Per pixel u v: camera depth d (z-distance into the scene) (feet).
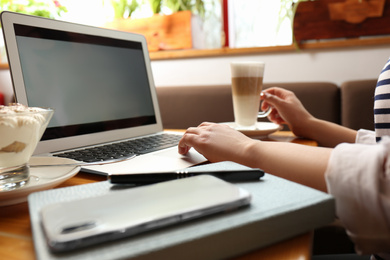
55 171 1.41
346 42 4.35
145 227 0.71
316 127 2.51
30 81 1.95
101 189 1.03
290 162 1.27
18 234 0.91
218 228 0.73
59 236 0.63
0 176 1.23
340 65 4.51
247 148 1.46
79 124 2.23
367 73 4.41
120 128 2.59
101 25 5.71
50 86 2.08
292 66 4.75
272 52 4.82
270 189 0.97
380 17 4.19
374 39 4.23
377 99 1.65
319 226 0.88
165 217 0.73
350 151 1.01
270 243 0.80
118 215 0.73
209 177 1.00
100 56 2.55
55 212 0.76
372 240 0.92
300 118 2.56
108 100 2.53
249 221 0.76
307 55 4.65
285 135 2.76
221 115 4.43
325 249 2.81
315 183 1.16
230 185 0.92
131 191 0.90
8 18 1.87
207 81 5.22
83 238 0.65
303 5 4.52
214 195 0.84
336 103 4.05
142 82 2.98
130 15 5.56
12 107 1.26
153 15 5.36
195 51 5.13
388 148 0.96
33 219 0.78
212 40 5.22
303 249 0.79
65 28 2.28
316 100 4.09
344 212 0.95
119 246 0.66
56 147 2.04
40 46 2.06
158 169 1.55
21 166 1.29
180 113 4.61
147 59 3.13
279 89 2.87
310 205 0.86
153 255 0.65
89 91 2.38
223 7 5.10
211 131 1.71
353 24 4.33
